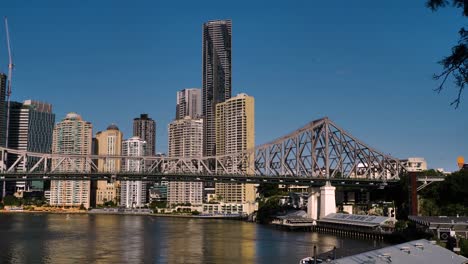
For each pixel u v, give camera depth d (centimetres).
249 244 18212
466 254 10944
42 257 14450
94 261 13825
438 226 15900
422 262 7925
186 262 13738
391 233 19825
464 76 3186
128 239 19938
